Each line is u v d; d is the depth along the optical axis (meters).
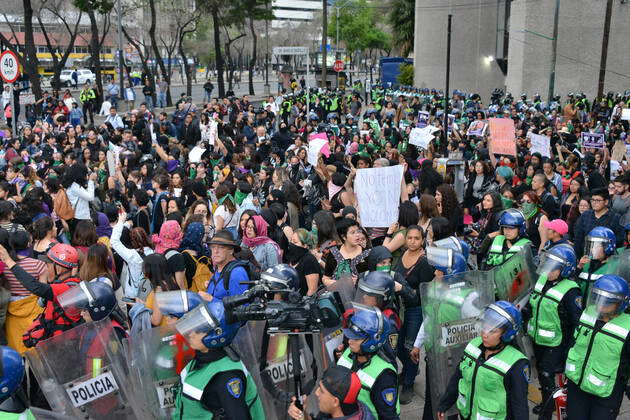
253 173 13.84
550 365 5.72
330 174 11.23
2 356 3.59
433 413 5.29
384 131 19.58
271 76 89.69
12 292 6.21
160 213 10.57
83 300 5.16
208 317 3.93
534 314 5.74
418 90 39.94
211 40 74.00
